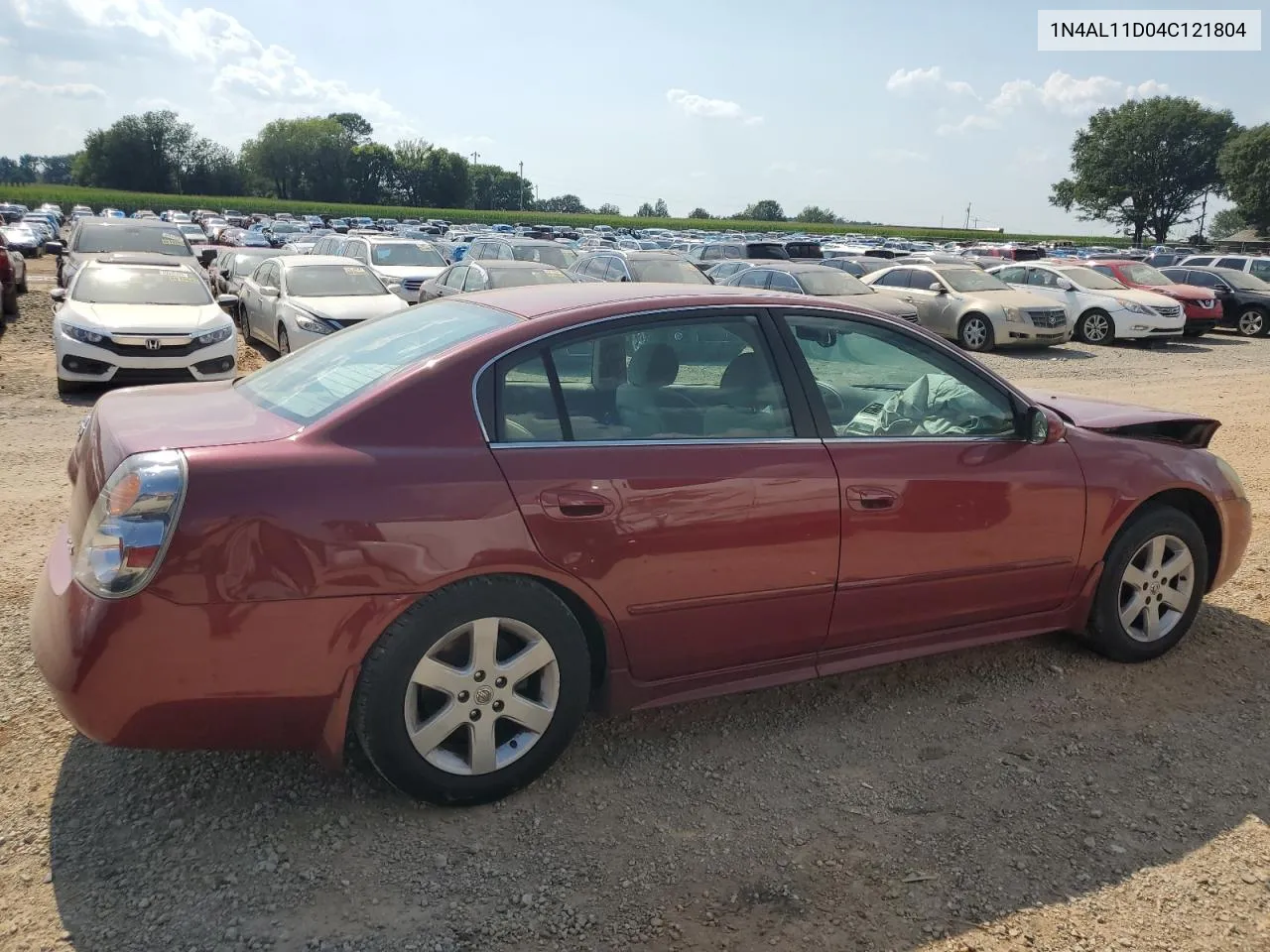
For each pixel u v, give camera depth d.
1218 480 4.34
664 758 3.43
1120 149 86.75
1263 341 20.78
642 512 3.11
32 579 4.74
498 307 3.45
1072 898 2.72
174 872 2.71
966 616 3.83
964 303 17.83
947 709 3.82
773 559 3.33
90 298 11.12
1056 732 3.66
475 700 2.99
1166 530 4.17
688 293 3.50
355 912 2.58
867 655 3.69
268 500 2.70
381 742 2.87
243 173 144.00
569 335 3.20
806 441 3.45
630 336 3.29
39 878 2.67
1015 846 2.96
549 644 3.06
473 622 2.94
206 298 11.60
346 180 145.50
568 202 179.75
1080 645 4.42
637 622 3.19
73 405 9.75
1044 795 3.23
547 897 2.67
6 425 8.64
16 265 20.55
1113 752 3.53
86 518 2.84
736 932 2.56
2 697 3.62
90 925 2.50
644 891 2.71
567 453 3.06
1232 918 2.66
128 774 3.18
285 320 12.78
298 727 2.83
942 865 2.86
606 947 2.49
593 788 3.22
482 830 2.97
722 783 3.27
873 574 3.54
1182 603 4.31
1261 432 9.69
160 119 136.38
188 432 2.92
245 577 2.66
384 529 2.78
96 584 2.63
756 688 3.49
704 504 3.20
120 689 2.62
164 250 17.12
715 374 3.39
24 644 4.04
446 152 147.88
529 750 3.10
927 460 3.62
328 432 2.87
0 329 15.38
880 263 24.22
